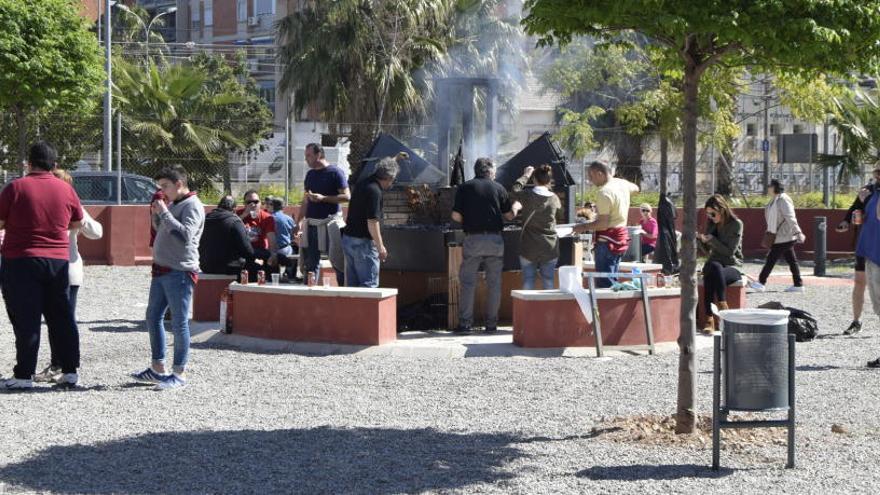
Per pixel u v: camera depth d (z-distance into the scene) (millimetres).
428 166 13969
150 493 5914
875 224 10672
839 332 12945
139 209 22281
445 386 9156
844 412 8109
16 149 27969
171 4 65625
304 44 32219
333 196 13172
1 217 8852
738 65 7348
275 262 14805
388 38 32031
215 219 12719
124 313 14586
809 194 29000
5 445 6969
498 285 11930
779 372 6359
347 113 32031
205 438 7176
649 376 9648
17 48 21156
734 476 6219
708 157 32031
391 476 6242
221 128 36281
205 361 10422
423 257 12688
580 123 32062
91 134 29875
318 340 11094
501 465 6492
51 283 8922
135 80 33938
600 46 7461
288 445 6992
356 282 11617
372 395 8758
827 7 6379
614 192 11867
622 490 5930
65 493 5914
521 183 12109
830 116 28125
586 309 10727
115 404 8352
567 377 9578
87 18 23016
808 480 6145
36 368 9883
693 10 6285
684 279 7180
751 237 26719
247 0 57969
